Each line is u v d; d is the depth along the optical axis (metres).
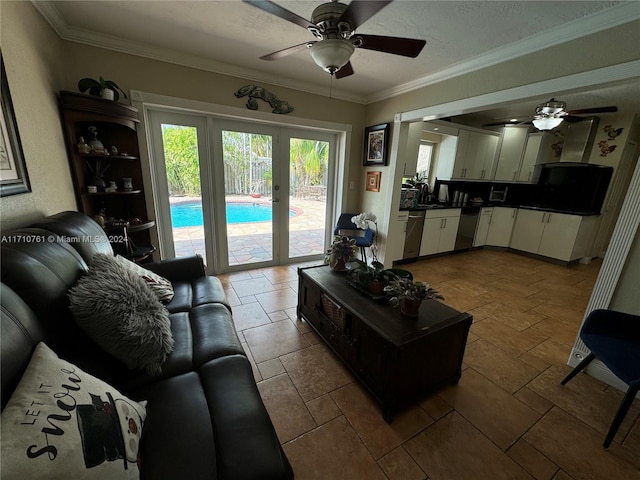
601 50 1.70
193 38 2.22
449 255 4.66
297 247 3.95
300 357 1.92
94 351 1.09
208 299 1.83
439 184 4.80
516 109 3.96
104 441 0.69
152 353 1.16
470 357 1.99
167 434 0.86
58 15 1.88
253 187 3.42
